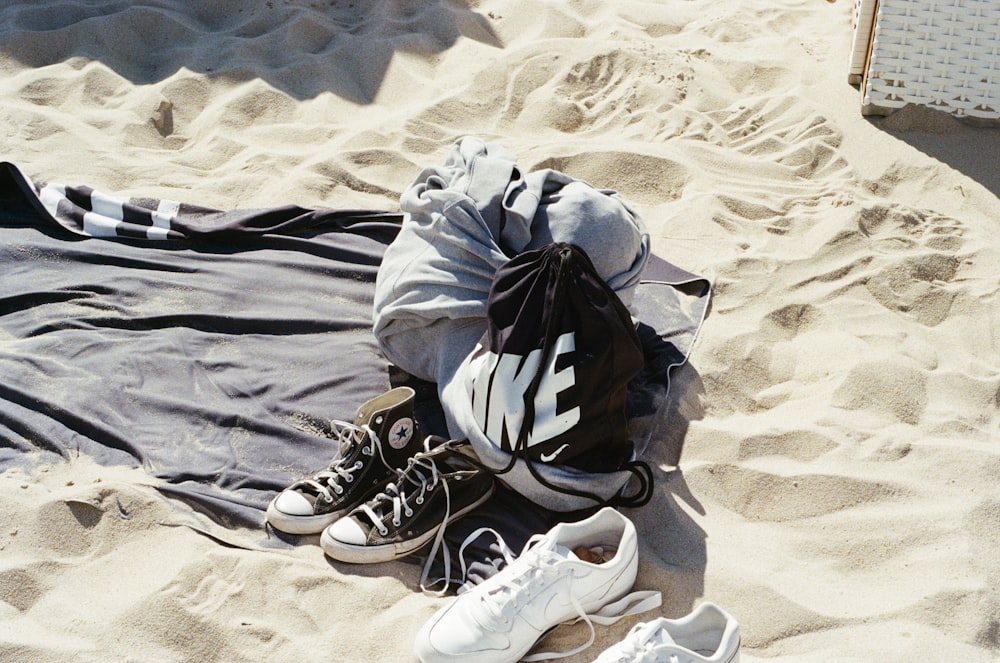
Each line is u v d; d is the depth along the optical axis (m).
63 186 4.10
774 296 3.90
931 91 4.58
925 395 3.58
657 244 4.10
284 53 5.11
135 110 4.58
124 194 4.21
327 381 3.60
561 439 3.22
